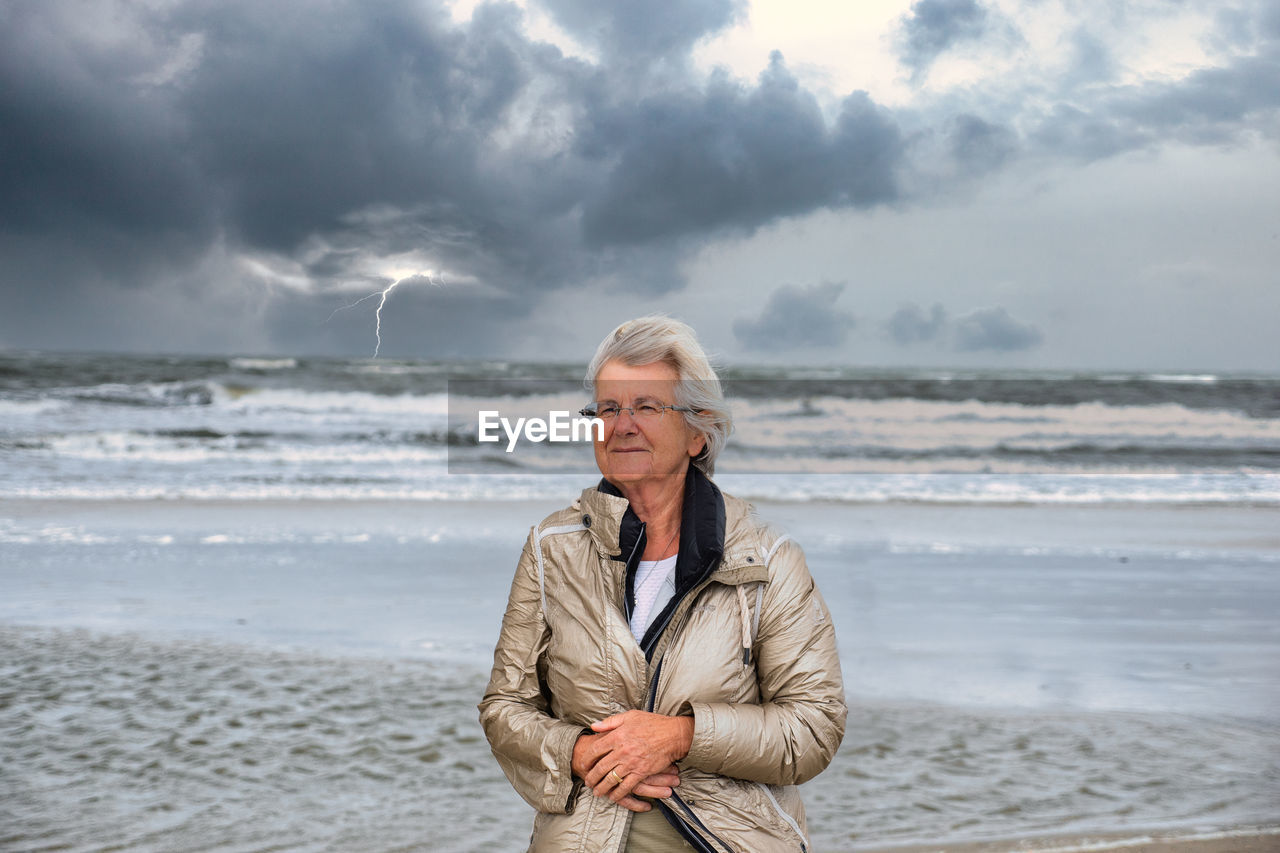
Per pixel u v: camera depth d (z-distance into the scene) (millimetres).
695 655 1746
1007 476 18328
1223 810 3490
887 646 6164
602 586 1790
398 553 9344
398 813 3451
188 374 30000
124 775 3777
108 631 6121
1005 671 5590
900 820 3393
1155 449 22969
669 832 1748
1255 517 13141
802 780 1763
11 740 4129
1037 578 8453
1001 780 3812
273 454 19188
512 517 12078
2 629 6102
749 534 1822
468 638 6109
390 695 4855
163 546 9484
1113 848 3109
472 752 4078
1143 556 9664
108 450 18891
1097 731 4441
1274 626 6789
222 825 3330
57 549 9172
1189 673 5590
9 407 24234
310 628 6324
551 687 1842
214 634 6105
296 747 4113
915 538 10594
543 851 1757
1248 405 31125
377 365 42375
